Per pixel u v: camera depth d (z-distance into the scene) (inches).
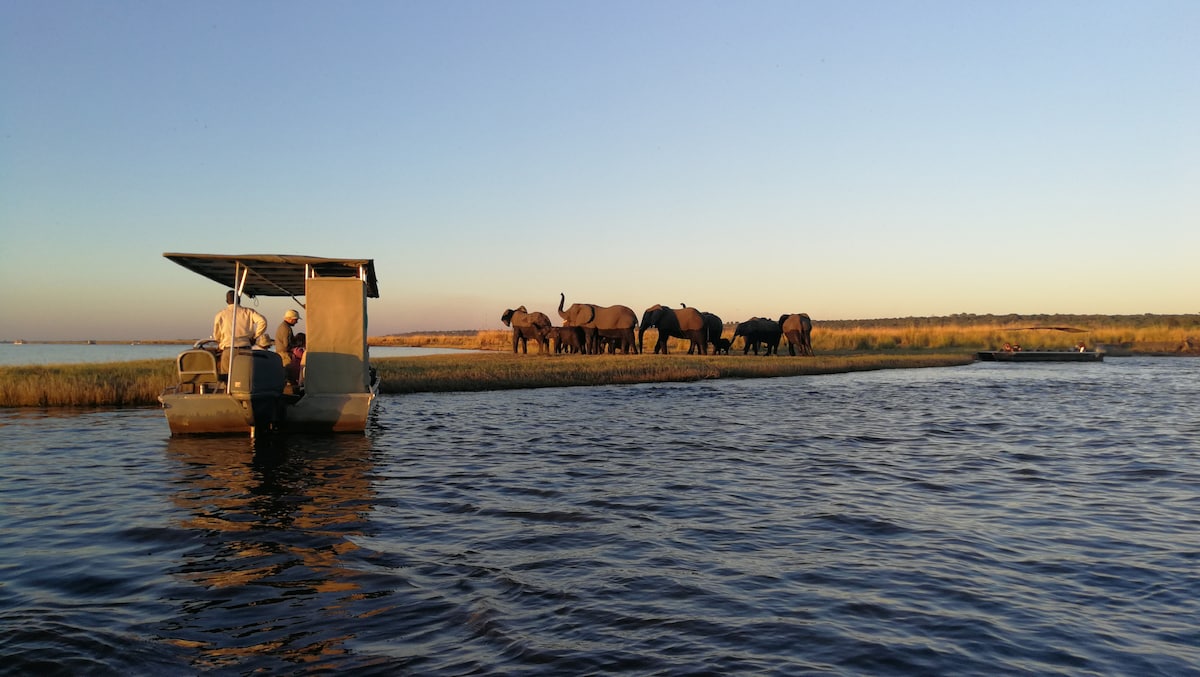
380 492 374.0
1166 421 683.4
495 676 175.8
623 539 291.4
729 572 252.1
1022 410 774.5
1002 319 4611.2
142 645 192.9
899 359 1624.0
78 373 912.3
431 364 1242.6
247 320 548.1
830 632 202.4
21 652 187.3
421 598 226.4
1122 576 249.3
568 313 1877.5
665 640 196.7
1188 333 2423.7
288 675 176.7
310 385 550.0
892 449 519.2
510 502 353.7
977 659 186.7
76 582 241.0
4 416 690.2
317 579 243.4
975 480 410.9
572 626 205.3
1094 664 184.5
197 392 533.0
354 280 552.1
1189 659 187.5
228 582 240.7
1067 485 397.7
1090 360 1835.6
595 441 549.6
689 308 1809.8
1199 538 295.4
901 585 240.4
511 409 763.4
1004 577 248.4
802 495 371.6
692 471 434.0
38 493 368.8
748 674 177.3
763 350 2191.2
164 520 317.1
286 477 409.4
